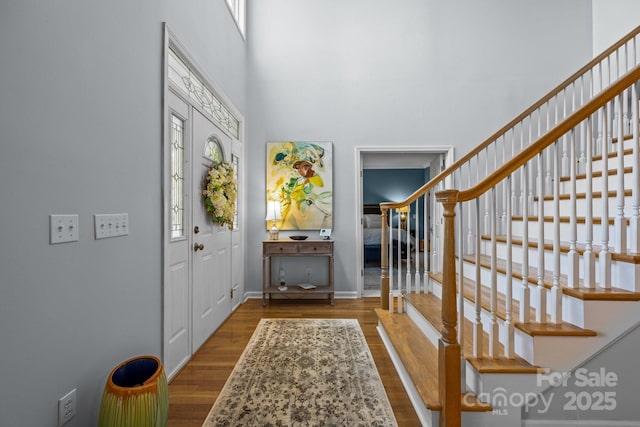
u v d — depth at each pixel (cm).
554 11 384
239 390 181
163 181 188
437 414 141
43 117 107
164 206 188
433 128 385
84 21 126
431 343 202
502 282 207
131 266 158
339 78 388
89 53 129
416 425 152
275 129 387
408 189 782
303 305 352
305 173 384
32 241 103
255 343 246
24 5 100
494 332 148
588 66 296
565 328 140
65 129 116
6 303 95
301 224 382
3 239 94
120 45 150
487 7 387
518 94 383
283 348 236
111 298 142
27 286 101
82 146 125
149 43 175
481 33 387
